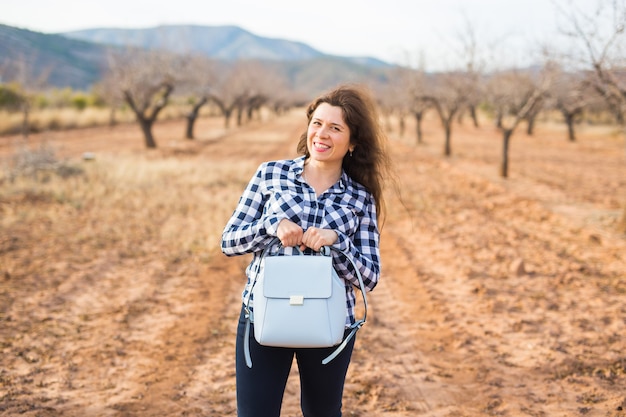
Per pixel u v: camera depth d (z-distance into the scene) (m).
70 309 5.75
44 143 15.27
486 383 4.17
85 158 17.78
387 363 4.54
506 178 16.28
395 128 44.44
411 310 5.84
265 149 25.69
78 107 44.16
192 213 10.73
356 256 2.11
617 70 8.48
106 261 7.60
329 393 2.18
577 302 6.00
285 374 2.13
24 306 5.77
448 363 4.55
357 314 5.71
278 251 2.10
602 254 7.97
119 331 5.18
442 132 40.81
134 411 3.71
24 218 9.88
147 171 15.66
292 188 2.18
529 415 3.68
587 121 47.94
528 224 10.20
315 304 1.94
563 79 13.35
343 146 2.21
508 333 5.16
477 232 9.49
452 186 14.80
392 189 13.81
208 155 22.16
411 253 8.15
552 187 14.59
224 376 4.29
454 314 5.68
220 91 38.66
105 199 11.68
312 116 2.27
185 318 5.57
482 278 6.90
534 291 6.38
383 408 3.80
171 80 24.62
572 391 4.01
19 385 4.03
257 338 1.96
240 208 2.22
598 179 16.80
